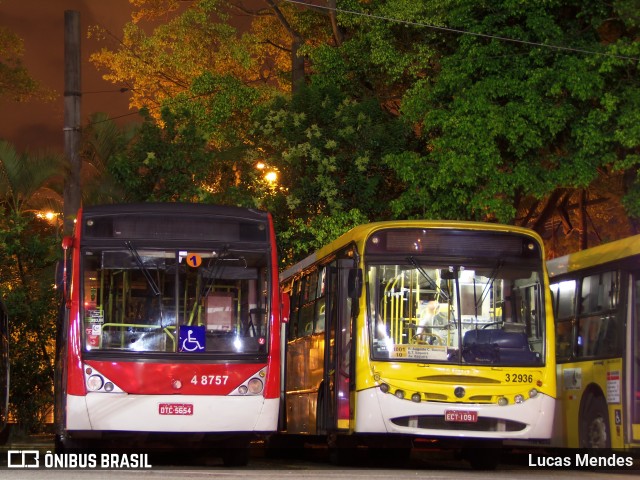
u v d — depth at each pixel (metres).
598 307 15.95
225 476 10.76
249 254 14.02
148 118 25.61
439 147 23.06
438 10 25.22
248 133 27.72
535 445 17.78
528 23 22.52
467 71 22.83
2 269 24.36
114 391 13.20
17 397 23.86
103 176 25.58
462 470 14.51
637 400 14.80
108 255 13.67
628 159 22.12
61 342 14.53
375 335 14.46
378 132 26.20
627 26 22.38
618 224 31.08
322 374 16.33
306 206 26.50
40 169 24.97
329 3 28.61
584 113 22.62
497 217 22.73
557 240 31.89
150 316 13.53
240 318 13.75
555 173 22.72
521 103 22.53
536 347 14.64
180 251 13.80
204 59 31.47
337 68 27.84
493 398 14.29
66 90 22.59
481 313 14.62
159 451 17.69
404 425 14.22
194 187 25.34
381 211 26.45
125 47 32.66
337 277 15.45
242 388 13.50
